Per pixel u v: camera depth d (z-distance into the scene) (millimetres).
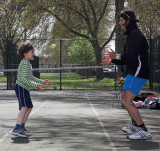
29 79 5609
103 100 12391
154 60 16688
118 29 22156
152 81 17141
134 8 20000
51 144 4930
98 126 6566
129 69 5484
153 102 9641
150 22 21203
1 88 18562
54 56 24609
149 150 4566
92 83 21875
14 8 21906
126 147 4746
